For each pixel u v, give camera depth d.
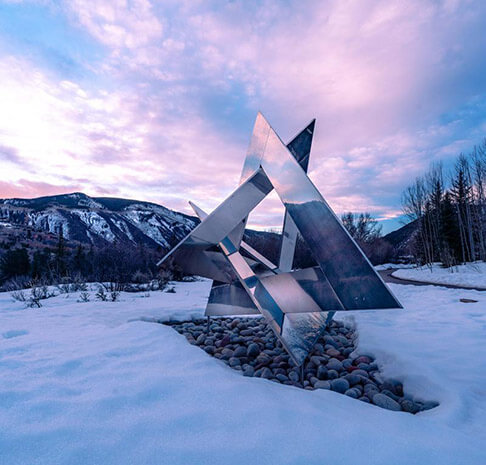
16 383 1.95
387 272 22.56
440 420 1.72
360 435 1.40
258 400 1.76
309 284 2.70
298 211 2.61
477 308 5.71
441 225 27.66
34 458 1.21
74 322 4.13
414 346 3.18
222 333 4.40
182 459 1.22
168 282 13.73
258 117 3.10
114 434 1.38
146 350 2.73
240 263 3.37
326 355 3.37
